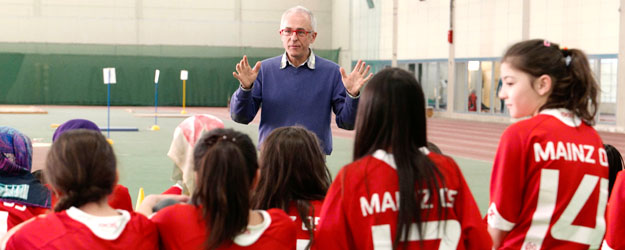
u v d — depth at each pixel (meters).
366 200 1.95
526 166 2.12
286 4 32.25
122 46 30.59
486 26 22.12
